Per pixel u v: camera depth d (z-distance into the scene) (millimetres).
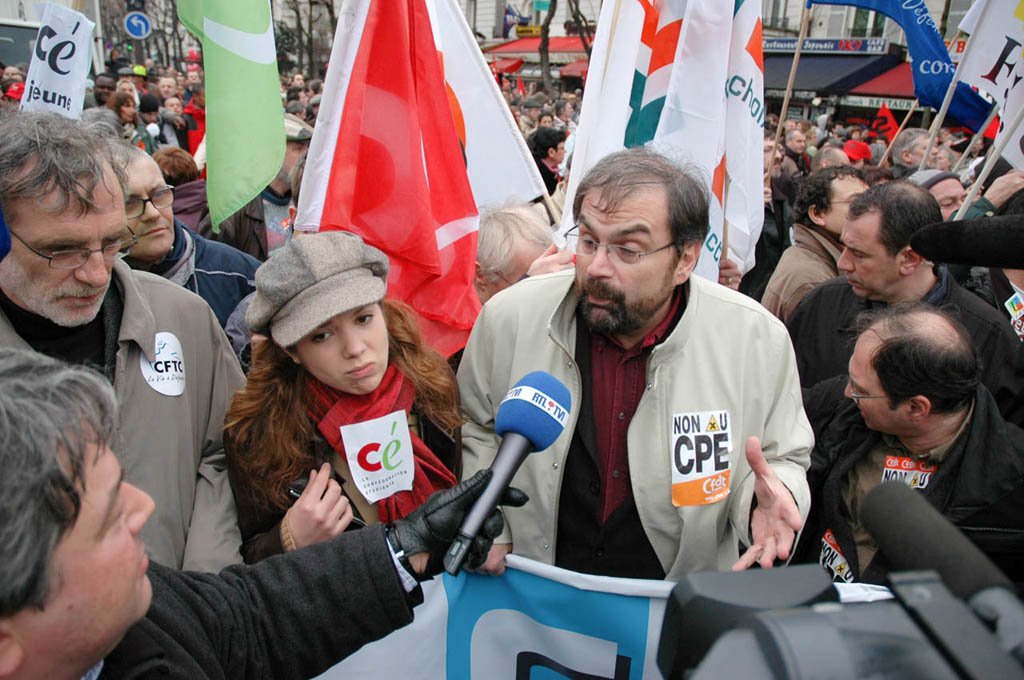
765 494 1526
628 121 2930
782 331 1880
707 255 2771
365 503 1741
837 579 1936
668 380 1778
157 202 2604
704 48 2598
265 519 1688
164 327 1846
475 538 1271
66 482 755
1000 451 1760
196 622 1136
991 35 3496
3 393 759
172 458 1762
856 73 18891
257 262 3215
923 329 1759
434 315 2473
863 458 1967
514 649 1726
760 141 2822
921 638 513
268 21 2480
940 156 7621
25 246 1497
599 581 1658
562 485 1858
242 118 2471
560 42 27203
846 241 2594
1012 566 1815
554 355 1869
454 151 2521
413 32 2408
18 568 727
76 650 817
